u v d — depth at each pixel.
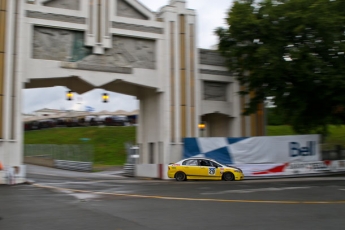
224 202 12.55
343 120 28.69
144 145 28.38
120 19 24.88
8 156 20.88
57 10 23.25
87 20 23.94
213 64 28.67
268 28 24.75
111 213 10.41
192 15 27.14
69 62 23.34
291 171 25.75
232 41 27.00
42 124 73.69
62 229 8.45
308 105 28.20
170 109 25.86
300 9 24.39
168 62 26.06
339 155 27.50
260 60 25.23
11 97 21.28
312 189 16.61
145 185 19.33
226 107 29.03
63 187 18.20
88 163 34.91
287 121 30.14
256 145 25.64
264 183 20.45
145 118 28.28
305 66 24.33
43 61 22.69
